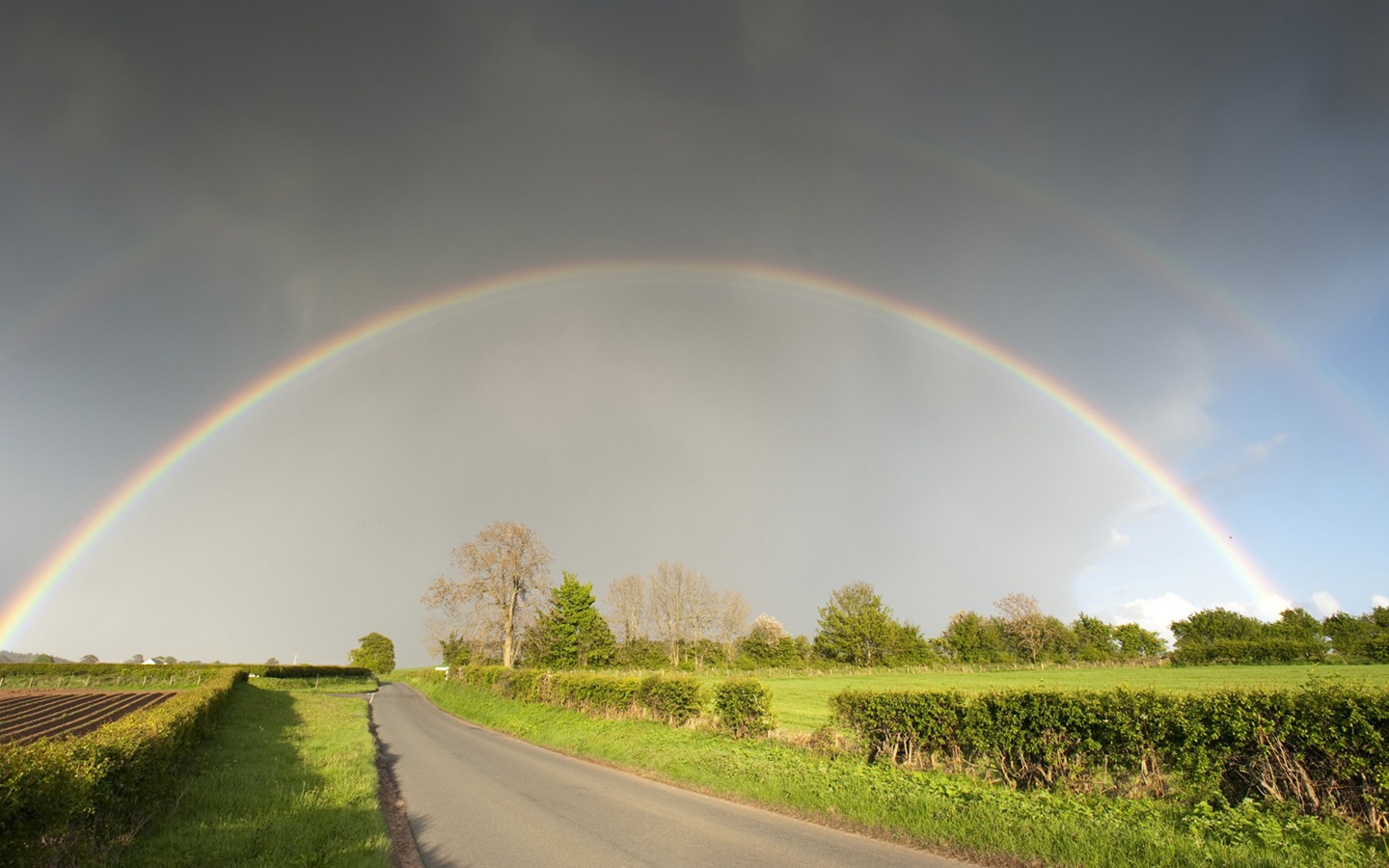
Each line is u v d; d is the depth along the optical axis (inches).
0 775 223.0
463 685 2090.3
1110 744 415.8
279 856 319.9
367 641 5757.9
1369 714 320.5
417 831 424.5
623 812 465.1
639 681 989.8
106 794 305.4
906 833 381.7
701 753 658.8
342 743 808.3
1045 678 2442.2
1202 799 368.5
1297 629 3932.1
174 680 2856.8
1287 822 321.1
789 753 629.3
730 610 3663.9
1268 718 352.8
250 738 810.2
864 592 3828.7
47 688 2532.0
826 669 3457.2
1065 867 304.3
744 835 393.7
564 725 998.4
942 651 4050.2
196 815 401.4
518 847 381.1
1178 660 3088.1
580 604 2896.2
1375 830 311.7
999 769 478.6
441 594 2383.1
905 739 556.1
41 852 246.8
